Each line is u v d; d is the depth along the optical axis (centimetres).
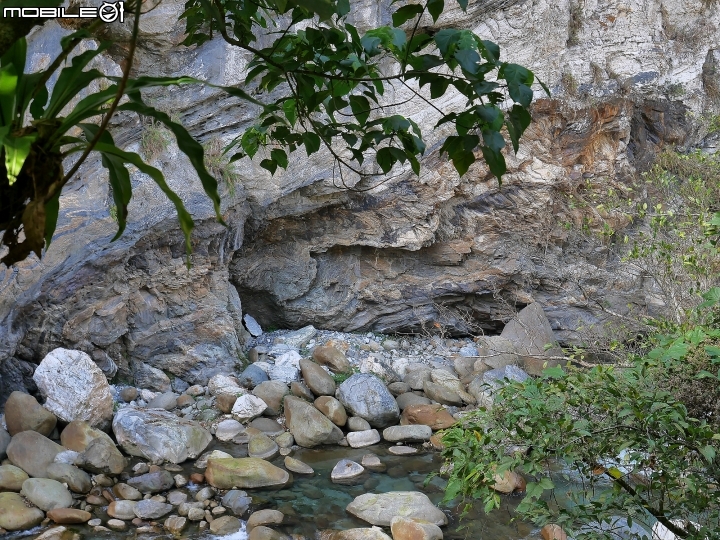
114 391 723
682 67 951
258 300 951
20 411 609
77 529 494
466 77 155
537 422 265
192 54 766
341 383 785
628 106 930
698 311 391
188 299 782
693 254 505
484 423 299
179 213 125
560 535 473
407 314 991
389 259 972
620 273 941
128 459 616
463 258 972
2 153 120
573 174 934
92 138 127
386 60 850
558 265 958
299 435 683
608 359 689
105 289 701
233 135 796
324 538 498
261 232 885
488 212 943
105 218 684
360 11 841
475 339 956
